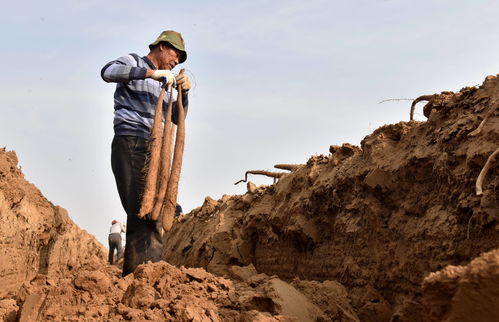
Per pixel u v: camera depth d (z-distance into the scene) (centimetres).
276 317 450
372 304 521
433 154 532
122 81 622
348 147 753
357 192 643
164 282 533
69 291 479
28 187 930
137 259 629
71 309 455
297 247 786
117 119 643
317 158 848
